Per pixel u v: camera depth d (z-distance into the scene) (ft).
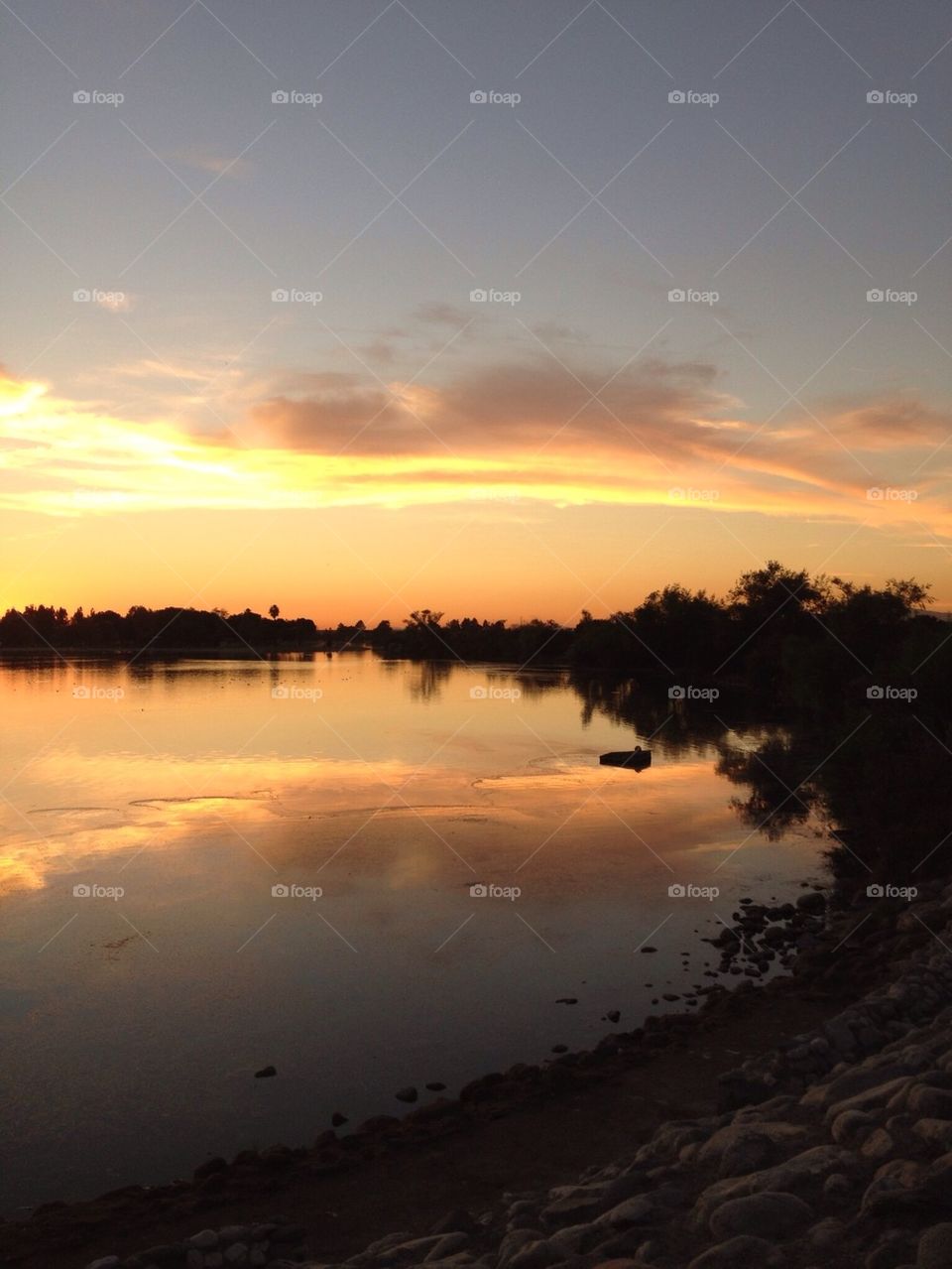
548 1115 35.68
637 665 348.59
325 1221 29.07
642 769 125.70
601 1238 23.57
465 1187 30.81
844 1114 26.04
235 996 50.16
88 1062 42.63
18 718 173.06
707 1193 23.97
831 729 134.10
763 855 81.00
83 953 56.54
